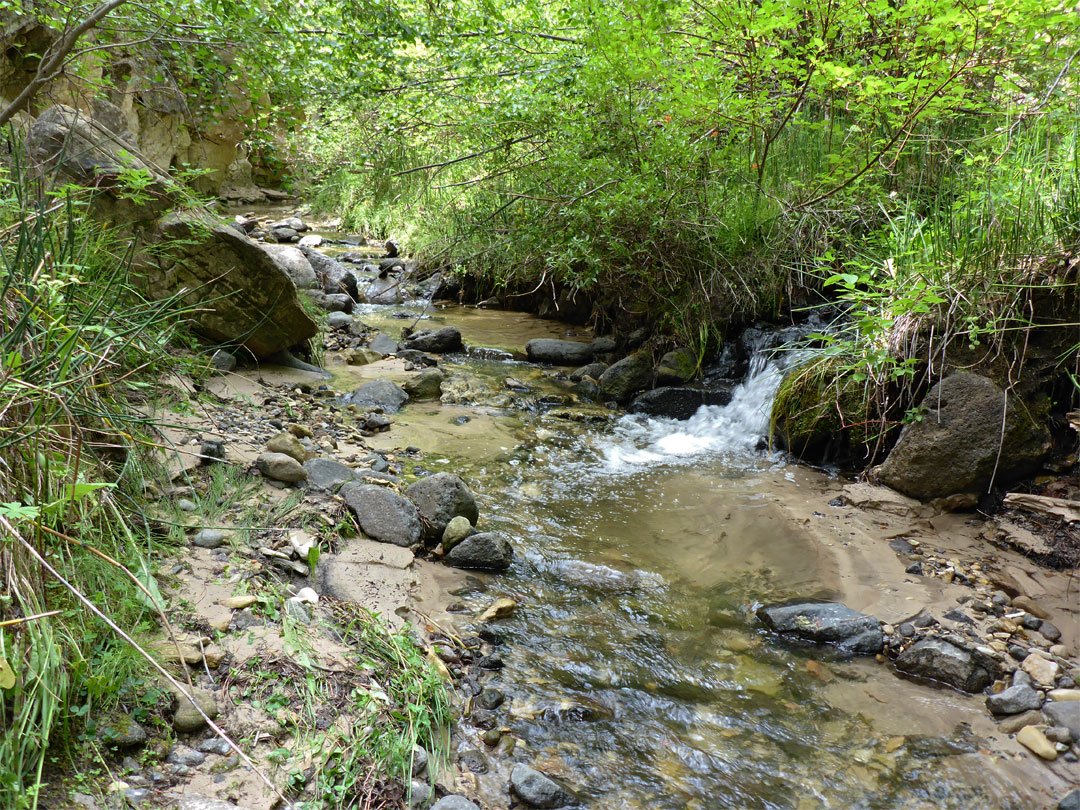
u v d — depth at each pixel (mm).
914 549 4168
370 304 10227
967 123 6730
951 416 4520
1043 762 2789
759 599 3775
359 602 3312
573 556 4102
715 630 3547
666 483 5074
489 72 8125
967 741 2904
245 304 5727
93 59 6082
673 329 7008
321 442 4930
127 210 5148
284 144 8109
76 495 2340
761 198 6781
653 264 6906
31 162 4828
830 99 6336
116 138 5281
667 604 3729
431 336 7988
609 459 5453
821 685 3209
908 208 5648
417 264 11164
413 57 8047
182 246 5293
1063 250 4535
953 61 5336
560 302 9570
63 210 4105
